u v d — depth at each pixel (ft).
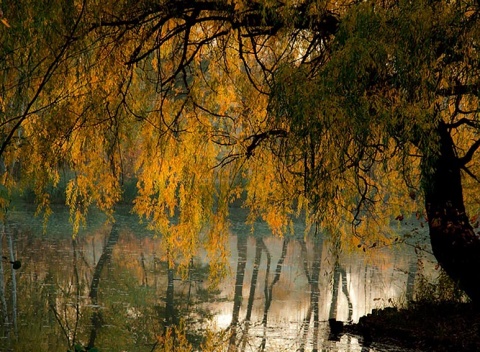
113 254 99.45
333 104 35.27
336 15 43.68
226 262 60.85
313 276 86.28
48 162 51.11
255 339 53.83
